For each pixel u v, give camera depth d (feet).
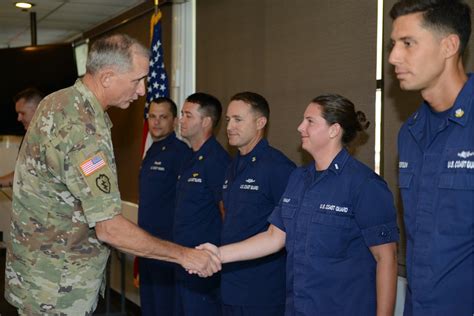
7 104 18.95
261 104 9.11
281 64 10.99
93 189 6.16
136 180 17.22
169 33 15.38
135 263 15.03
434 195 4.89
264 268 8.59
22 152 6.56
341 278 6.32
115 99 6.63
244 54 12.15
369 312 6.33
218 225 10.52
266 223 8.68
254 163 8.91
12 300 6.69
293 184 6.98
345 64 9.48
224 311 8.85
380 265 6.29
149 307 12.95
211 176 10.39
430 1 4.74
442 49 4.76
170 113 12.60
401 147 5.42
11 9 18.17
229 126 9.07
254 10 11.78
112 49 6.45
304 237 6.50
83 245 6.56
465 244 4.69
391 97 8.61
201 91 13.99
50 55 18.78
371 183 6.33
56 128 6.20
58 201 6.36
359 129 6.95
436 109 5.02
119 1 16.85
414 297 5.03
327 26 9.84
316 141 6.73
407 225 5.22
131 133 17.48
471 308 4.70
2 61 18.94
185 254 7.05
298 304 6.44
